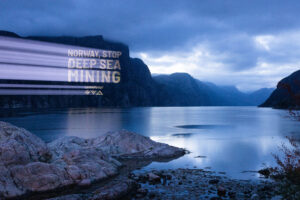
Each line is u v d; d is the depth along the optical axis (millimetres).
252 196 7438
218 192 8008
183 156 14867
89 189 8562
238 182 9242
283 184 7395
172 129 34094
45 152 10828
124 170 11492
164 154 14742
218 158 14172
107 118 60875
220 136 25859
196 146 18859
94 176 9727
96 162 10898
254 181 9359
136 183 8766
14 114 80062
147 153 15078
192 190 8258
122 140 16594
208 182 9250
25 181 8250
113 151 15406
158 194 7848
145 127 37312
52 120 51594
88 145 16266
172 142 21141
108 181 9625
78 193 8141
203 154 15508
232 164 12547
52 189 8359
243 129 34406
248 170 11242
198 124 44500
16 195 7684
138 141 16703
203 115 87500
